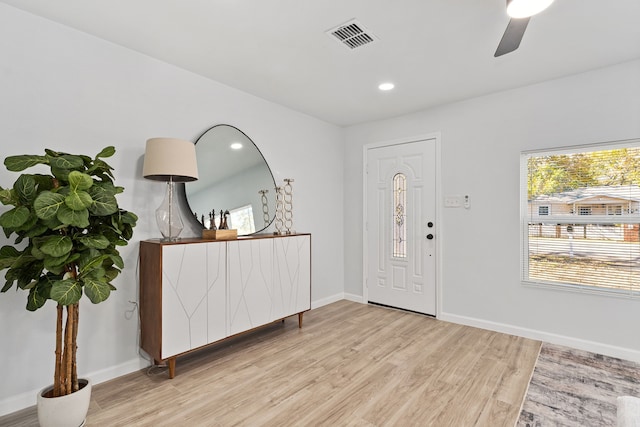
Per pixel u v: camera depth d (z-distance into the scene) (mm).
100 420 1783
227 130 2996
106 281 1888
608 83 2623
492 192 3207
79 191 1593
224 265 2547
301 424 1756
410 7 1863
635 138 2514
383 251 4051
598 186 2711
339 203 4406
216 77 2855
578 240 2793
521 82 2934
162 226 2350
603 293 2641
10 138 1897
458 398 2002
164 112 2570
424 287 3682
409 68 2662
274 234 3223
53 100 2045
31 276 1661
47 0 1820
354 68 2672
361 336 3031
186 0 1810
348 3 1829
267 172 3338
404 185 3859
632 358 2506
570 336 2787
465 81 2920
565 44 2268
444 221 3521
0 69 1862
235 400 1981
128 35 2191
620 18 1943
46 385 2010
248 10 1897
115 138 2309
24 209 1543
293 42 2266
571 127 2785
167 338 2188
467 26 2057
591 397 2004
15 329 1908
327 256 4191
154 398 2004
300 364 2459
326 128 4191
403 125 3875
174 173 2234
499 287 3160
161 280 2164
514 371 2342
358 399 1994
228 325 2562
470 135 3346
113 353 2273
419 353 2652
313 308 3957
